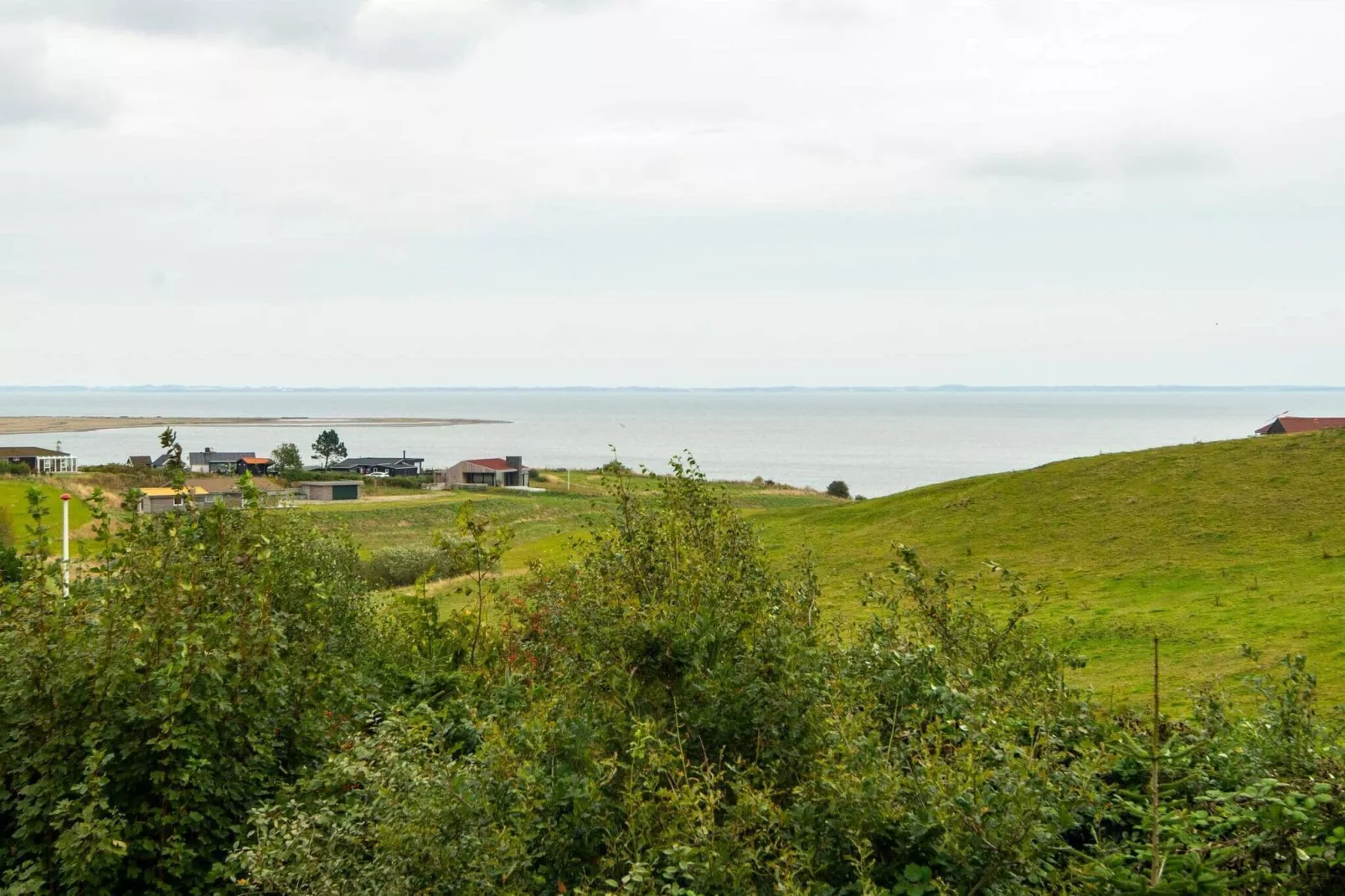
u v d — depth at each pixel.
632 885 8.23
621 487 14.90
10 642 11.79
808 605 13.78
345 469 198.75
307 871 8.91
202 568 13.27
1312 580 32.69
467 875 8.55
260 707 12.50
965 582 15.85
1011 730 10.80
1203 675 23.41
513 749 10.38
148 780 11.37
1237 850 9.11
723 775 9.89
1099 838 9.79
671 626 11.38
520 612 16.42
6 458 142.25
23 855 11.16
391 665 17.72
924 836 9.05
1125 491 47.22
